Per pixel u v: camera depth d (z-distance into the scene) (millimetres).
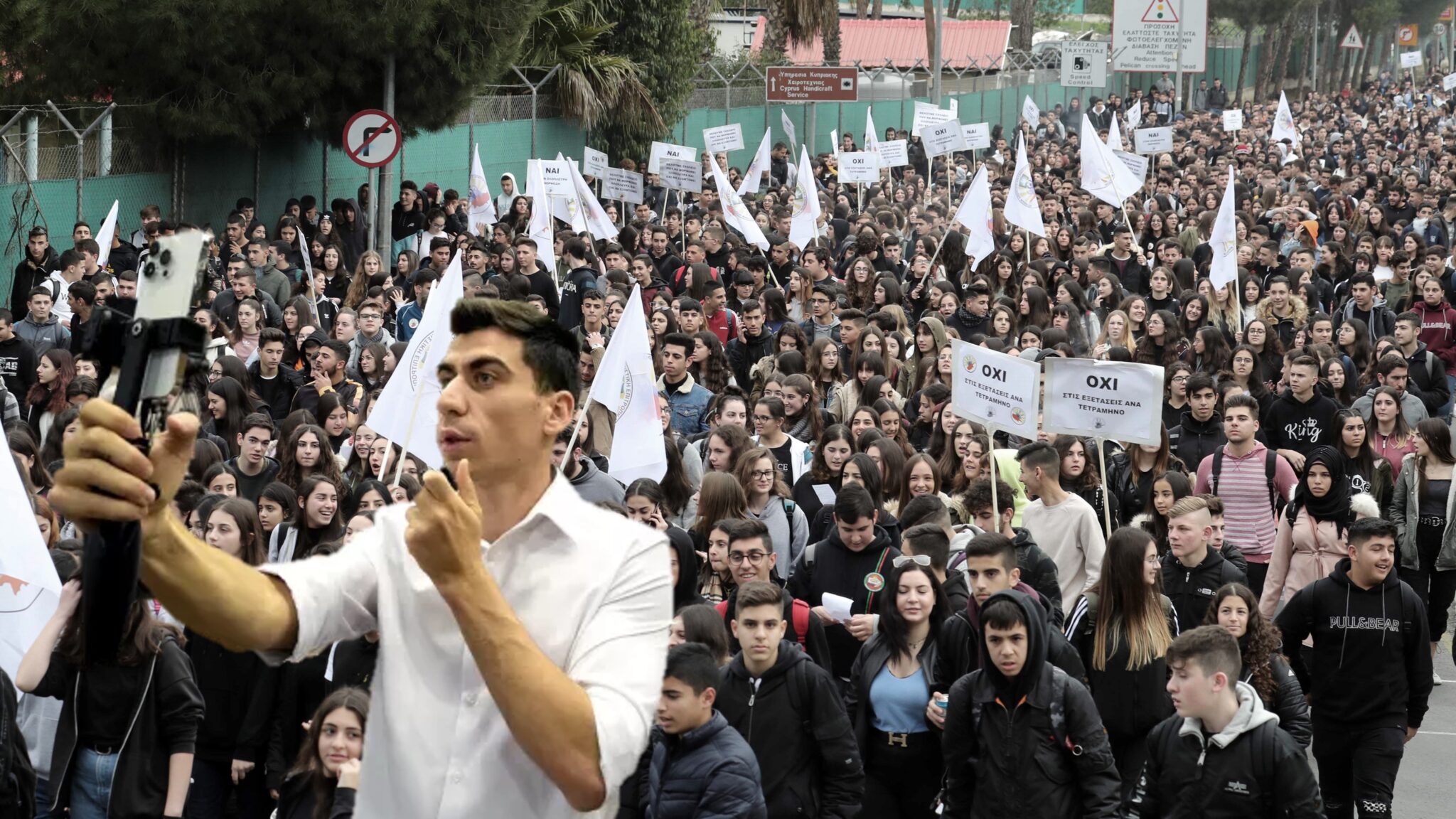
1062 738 6090
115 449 1810
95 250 16344
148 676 6465
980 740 6238
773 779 6359
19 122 20516
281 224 19797
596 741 2094
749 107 41688
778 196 31156
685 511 10195
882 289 17266
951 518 10125
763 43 45875
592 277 17219
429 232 22938
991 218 19875
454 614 2043
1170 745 6211
